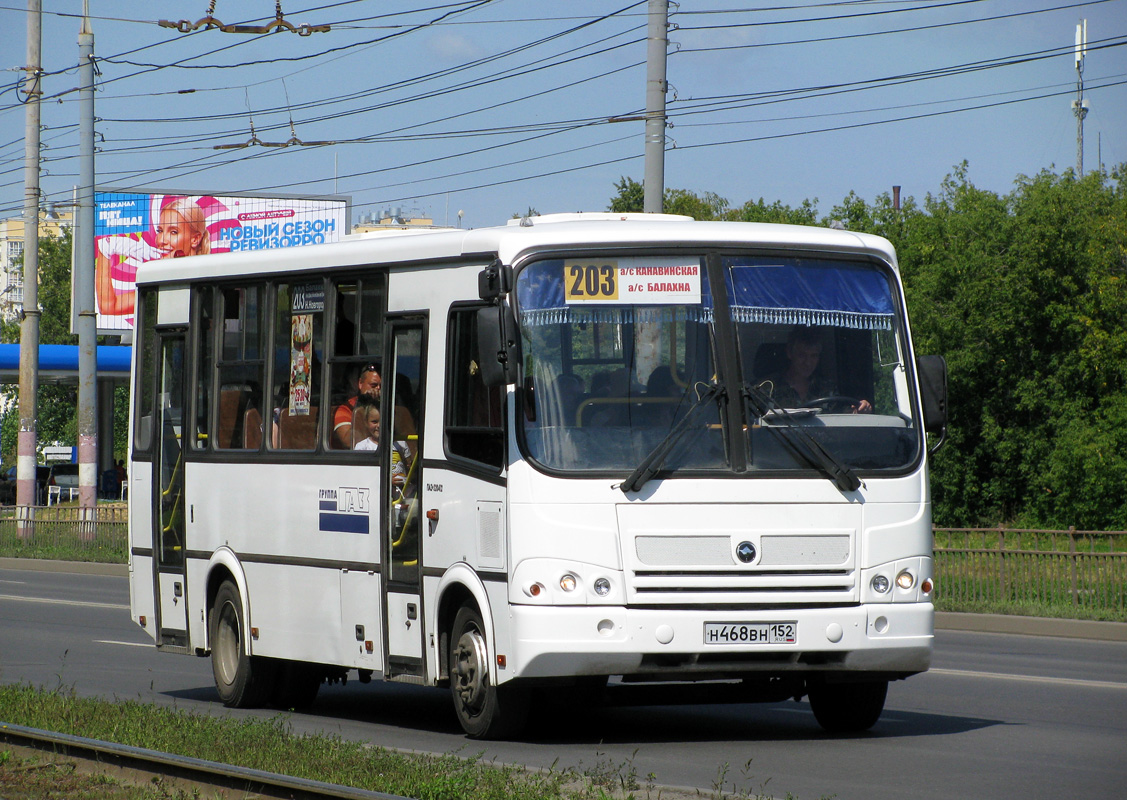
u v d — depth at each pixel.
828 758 22.25
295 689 29.61
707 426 22.62
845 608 22.52
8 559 84.88
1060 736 24.73
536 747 23.22
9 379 144.00
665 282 23.09
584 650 21.77
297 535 27.70
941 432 23.75
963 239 109.44
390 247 25.84
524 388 22.36
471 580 23.11
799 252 23.80
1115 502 94.69
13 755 21.72
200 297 31.09
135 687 33.44
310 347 27.77
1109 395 99.25
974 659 39.16
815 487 22.66
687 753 22.77
